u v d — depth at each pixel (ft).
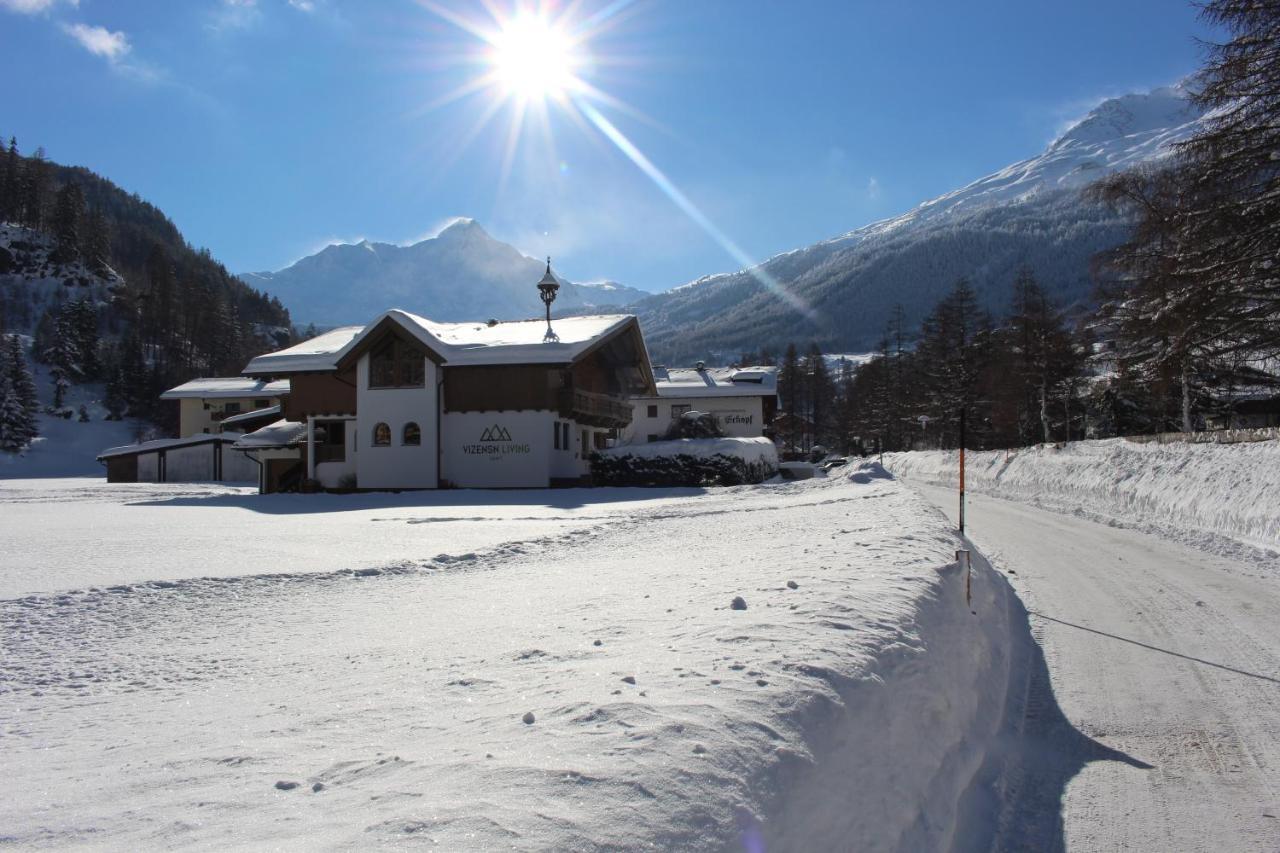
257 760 13.92
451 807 10.43
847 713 14.85
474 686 17.85
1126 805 18.25
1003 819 17.51
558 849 9.31
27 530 63.31
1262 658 29.50
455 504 93.20
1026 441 194.18
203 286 552.00
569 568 41.70
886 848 13.01
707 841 10.02
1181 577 47.11
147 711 18.88
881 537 40.06
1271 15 76.84
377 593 35.78
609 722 13.32
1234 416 143.74
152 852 10.22
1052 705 25.16
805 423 355.56
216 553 47.78
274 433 144.15
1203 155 83.51
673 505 82.12
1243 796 18.56
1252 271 80.23
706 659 17.07
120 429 397.60
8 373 360.69
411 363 127.44
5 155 619.26
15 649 25.72
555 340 128.26
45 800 12.63
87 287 573.74
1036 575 48.83
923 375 250.78
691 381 205.05
